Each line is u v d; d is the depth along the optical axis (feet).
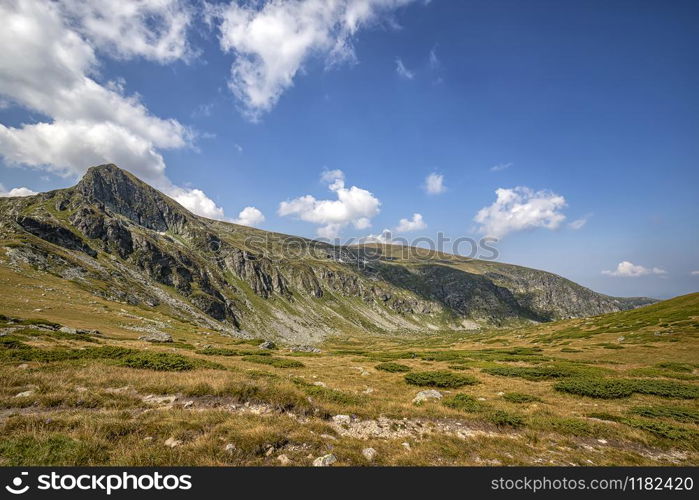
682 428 56.03
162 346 154.92
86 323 207.92
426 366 139.85
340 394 65.46
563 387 89.81
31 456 31.01
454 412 61.72
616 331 252.21
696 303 275.80
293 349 239.71
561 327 363.35
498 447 46.93
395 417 57.31
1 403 44.09
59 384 52.80
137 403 49.34
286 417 48.88
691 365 131.54
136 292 520.01
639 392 87.66
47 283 322.96
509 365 140.87
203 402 52.11
